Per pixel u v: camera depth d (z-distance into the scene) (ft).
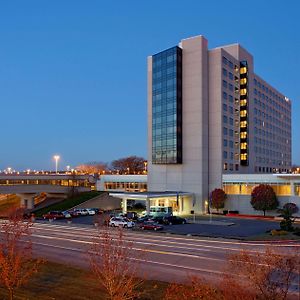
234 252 115.34
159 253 115.03
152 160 285.43
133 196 231.71
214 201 254.88
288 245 127.85
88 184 341.62
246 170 306.76
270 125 380.78
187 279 85.71
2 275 72.13
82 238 149.69
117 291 66.64
